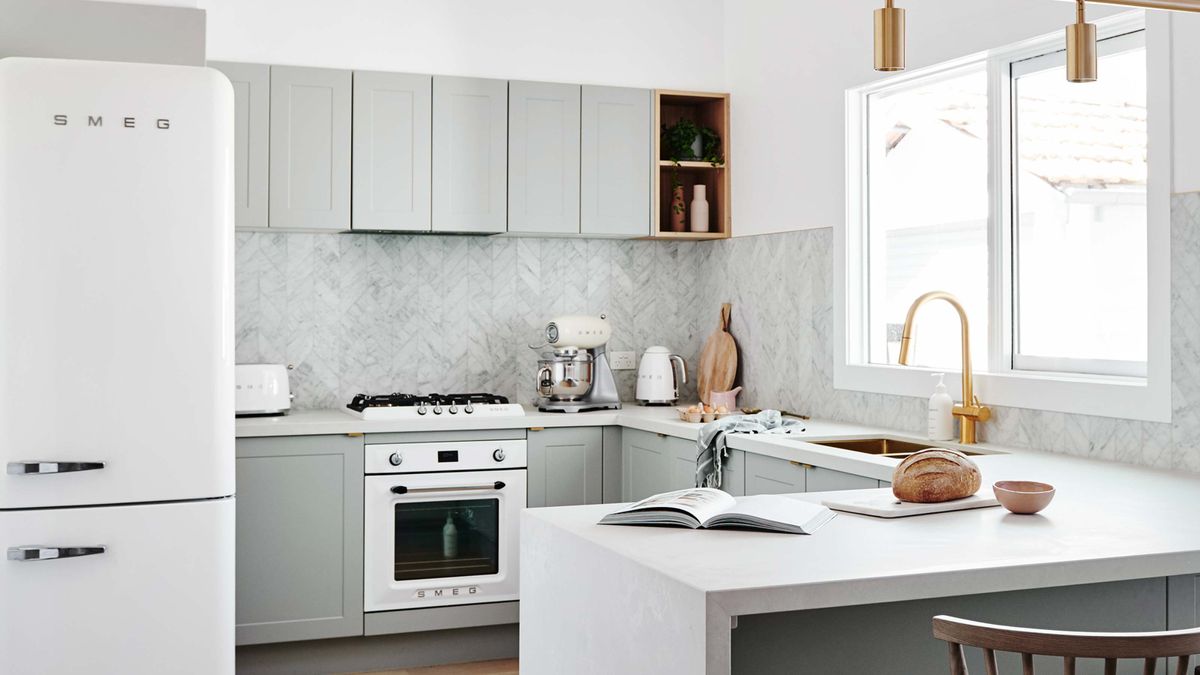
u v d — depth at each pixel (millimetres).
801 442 3600
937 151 3980
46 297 2873
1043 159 3432
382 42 4598
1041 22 3258
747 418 3992
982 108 3768
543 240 5039
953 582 1732
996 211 3549
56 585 2898
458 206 4574
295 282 4652
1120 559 1841
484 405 4465
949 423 3521
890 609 1930
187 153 2980
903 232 4152
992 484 2572
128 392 2934
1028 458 3080
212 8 4363
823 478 3271
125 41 3424
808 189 4434
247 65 4285
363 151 4438
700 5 5102
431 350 4863
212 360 3012
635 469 4488
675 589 1666
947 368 3863
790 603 1634
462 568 4348
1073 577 1811
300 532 4094
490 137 4625
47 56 3367
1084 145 3273
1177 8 1840
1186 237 2793
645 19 5016
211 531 3008
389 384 4801
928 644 1959
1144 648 1453
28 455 2865
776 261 4660
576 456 4523
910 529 2072
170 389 2969
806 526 2051
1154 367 2885
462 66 4719
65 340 2885
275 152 4324
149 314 2947
